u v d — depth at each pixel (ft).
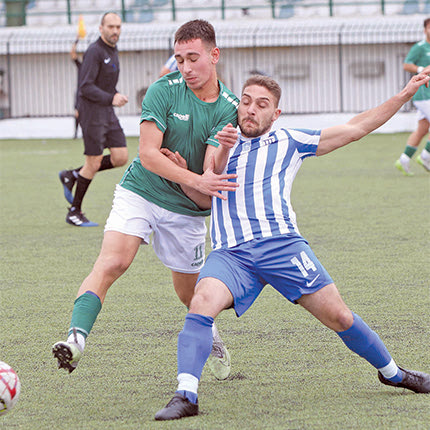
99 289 34.06
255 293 32.04
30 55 231.09
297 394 32.83
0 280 56.34
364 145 174.81
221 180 32.09
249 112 32.50
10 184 115.55
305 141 33.06
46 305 49.26
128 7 239.91
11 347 40.65
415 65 108.58
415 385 32.68
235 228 32.14
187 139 35.53
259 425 28.94
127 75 230.68
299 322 44.37
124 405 31.83
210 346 30.45
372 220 77.97
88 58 77.61
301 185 107.96
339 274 55.72
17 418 30.55
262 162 32.58
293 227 32.35
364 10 234.99
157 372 36.29
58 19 241.35
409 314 45.21
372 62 224.33
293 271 31.37
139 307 48.44
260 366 36.91
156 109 34.86
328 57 225.76
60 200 98.94
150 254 65.57
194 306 30.48
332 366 36.65
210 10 238.68
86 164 79.36
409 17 222.89
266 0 239.09
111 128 78.95
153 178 35.99
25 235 74.59
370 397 32.27
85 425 29.53
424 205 86.43
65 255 65.00
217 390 33.71
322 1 237.25
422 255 61.31
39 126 220.84
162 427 28.91
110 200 99.19
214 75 35.32
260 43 223.92
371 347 31.68
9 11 239.71
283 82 227.61
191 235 37.19
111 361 38.09
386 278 54.24
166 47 224.74
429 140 112.88
